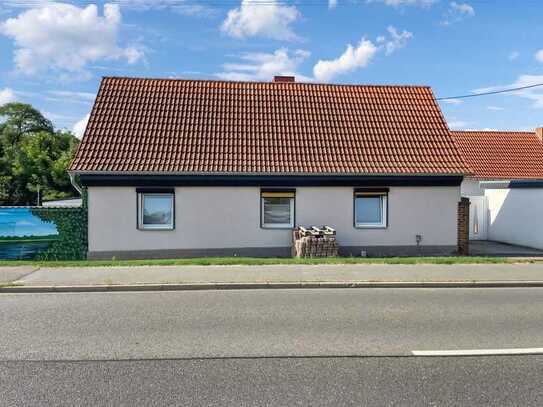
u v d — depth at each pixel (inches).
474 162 1063.0
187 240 631.2
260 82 761.0
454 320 296.7
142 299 360.5
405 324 286.7
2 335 263.1
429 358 226.2
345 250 655.1
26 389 189.3
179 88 724.7
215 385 193.2
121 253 621.0
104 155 613.6
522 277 436.5
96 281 412.2
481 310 324.2
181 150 636.1
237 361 221.3
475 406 175.5
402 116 732.0
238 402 177.2
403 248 663.1
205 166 619.8
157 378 200.5
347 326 282.0
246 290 398.0
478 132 1172.5
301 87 762.8
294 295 376.5
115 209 618.5
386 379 200.1
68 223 613.9
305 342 250.4
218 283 406.0
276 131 682.2
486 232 855.1
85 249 617.0
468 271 462.3
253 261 503.5
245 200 638.5
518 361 222.7
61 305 339.0
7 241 603.2
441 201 667.4
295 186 644.1
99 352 233.9
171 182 621.9
